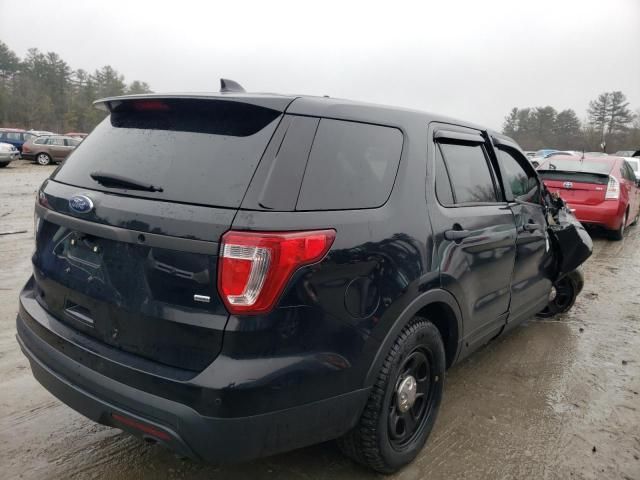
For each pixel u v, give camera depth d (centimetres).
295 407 206
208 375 191
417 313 278
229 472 267
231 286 190
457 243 283
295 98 224
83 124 8881
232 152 208
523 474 274
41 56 9875
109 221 213
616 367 412
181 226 195
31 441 286
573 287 513
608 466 284
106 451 280
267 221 193
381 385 240
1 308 476
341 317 216
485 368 402
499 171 358
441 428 314
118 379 209
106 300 218
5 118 8212
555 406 347
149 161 221
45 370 236
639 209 1201
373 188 241
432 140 289
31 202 1212
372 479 265
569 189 926
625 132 8650
